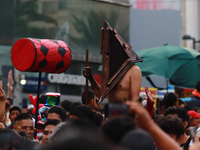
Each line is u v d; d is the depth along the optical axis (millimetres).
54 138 5535
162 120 7559
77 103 10039
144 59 18906
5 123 13781
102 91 9117
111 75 9141
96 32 49375
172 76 18547
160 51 18969
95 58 48812
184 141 8656
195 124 12664
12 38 43188
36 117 10844
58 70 10953
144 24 54031
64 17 47000
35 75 44156
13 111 15609
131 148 3928
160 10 54969
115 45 9180
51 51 10617
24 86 42906
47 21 45750
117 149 3250
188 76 18688
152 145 4020
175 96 13312
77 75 47344
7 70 42188
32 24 44719
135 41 53406
